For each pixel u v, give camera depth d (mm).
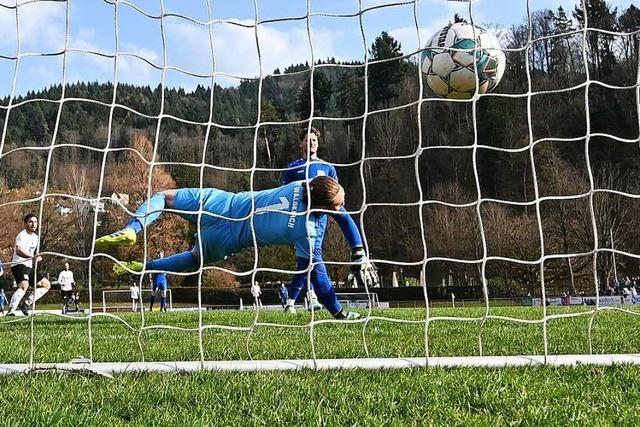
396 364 3746
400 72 23078
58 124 4449
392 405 2721
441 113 37750
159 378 3424
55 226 25812
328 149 36000
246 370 3703
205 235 7117
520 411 2598
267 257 38625
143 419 2570
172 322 8352
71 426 2473
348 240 7309
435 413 2598
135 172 20250
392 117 36219
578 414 2516
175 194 7148
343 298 17797
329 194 6926
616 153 36094
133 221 6852
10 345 5340
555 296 32719
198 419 2521
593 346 4668
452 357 3857
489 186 40031
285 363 3783
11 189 30406
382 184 38750
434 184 39844
